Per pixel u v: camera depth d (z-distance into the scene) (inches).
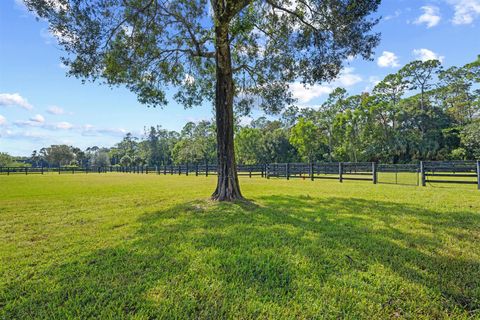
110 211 234.7
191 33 279.4
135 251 127.9
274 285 92.4
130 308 79.8
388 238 143.2
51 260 117.6
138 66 277.7
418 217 191.6
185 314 76.1
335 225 172.4
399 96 1412.4
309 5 262.5
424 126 1298.0
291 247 129.9
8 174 1133.1
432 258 114.7
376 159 1310.3
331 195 321.1
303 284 92.4
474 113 1266.0
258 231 159.8
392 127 1344.7
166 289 89.9
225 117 278.7
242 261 112.3
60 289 91.0
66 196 342.3
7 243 142.5
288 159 1733.5
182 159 1820.9
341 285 91.7
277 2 274.2
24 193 380.8
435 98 1413.6
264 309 77.9
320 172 593.9
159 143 2488.9
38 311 78.7
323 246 131.0
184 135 1950.1
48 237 153.9
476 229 158.7
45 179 754.8
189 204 261.1
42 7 215.2
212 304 81.1
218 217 199.9
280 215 204.4
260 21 297.6
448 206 232.2
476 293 86.2
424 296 85.0
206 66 347.3
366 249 126.2
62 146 2541.8
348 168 547.5
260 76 334.6
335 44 269.0
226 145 278.5
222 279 96.9
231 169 279.0
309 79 302.7
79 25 231.6
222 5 236.4
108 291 89.1
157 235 154.9
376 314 75.9
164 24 272.7
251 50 316.8
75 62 249.1
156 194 359.3
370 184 474.6
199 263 111.3
